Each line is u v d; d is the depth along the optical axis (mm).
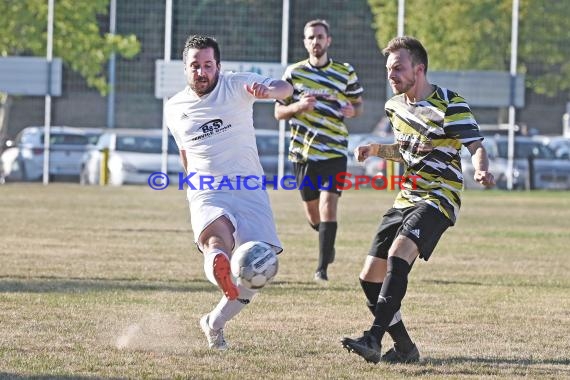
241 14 72312
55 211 51438
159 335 20359
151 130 76688
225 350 18984
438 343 20219
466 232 44938
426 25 79812
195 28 72250
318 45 30641
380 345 17344
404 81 18125
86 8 79062
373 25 75812
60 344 19234
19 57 72875
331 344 19766
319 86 30531
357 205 59594
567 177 78250
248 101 18844
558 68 77875
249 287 17641
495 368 17922
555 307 24844
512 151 76125
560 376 17328
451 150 18234
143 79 75812
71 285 26984
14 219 46531
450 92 18250
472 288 27984
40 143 78062
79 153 77000
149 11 75000
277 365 17734
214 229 18266
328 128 30234
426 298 25984
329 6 74375
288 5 72562
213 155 18844
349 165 77438
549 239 42219
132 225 45031
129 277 28828
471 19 79625
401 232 18094
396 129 18594
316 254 35562
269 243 18781
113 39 75812
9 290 25844
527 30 77250
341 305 24531
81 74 79562
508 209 58500
